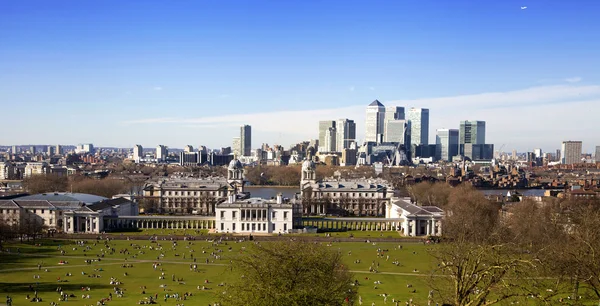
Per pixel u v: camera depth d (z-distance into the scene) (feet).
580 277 584.40
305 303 468.75
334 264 586.45
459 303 464.24
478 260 470.80
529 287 554.46
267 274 504.02
